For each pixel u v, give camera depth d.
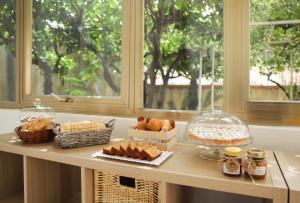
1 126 2.10
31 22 2.04
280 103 1.36
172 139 1.25
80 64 1.88
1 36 2.17
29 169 1.23
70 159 1.09
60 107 1.91
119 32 1.73
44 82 2.02
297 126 1.33
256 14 1.42
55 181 1.40
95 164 1.03
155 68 1.65
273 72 1.40
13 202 1.38
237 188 0.82
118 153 1.06
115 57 1.75
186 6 1.57
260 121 1.39
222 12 1.48
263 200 1.17
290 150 1.28
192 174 0.89
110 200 1.08
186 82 1.58
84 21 1.85
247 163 0.85
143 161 1.01
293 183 0.81
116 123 1.63
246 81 1.42
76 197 1.53
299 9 1.35
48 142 1.33
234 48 1.43
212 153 1.14
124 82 1.69
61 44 1.95
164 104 1.63
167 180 0.92
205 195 1.42
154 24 1.64
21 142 1.33
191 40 1.56
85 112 1.82
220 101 1.50
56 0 1.96
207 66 1.53
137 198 1.02
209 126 1.22
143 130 1.22
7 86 2.17
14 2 2.11
